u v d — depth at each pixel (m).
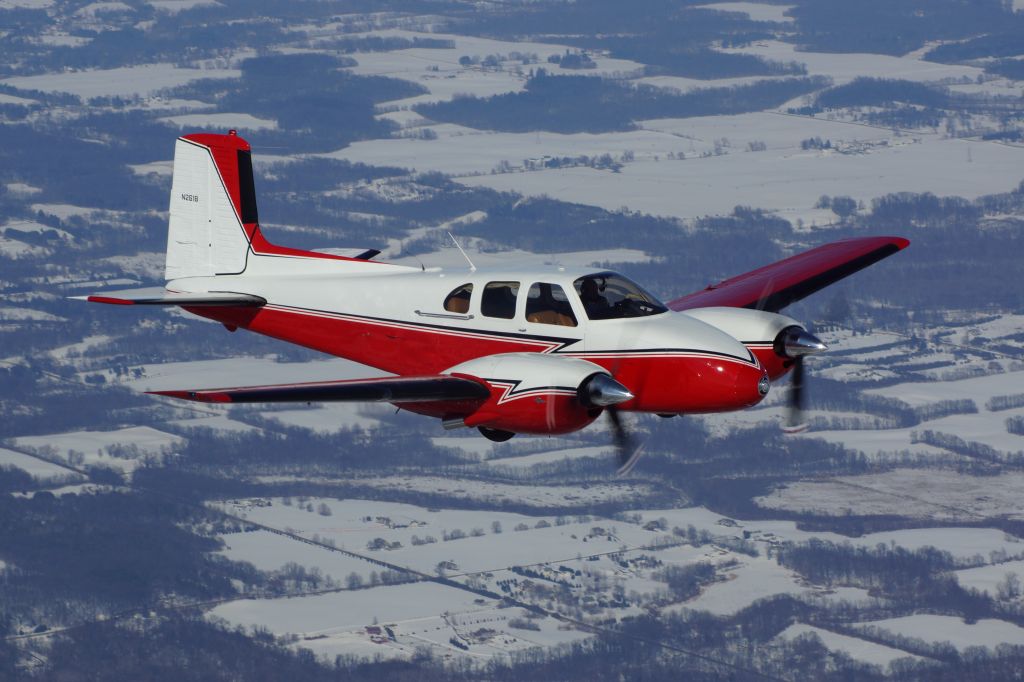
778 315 104.50
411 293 109.81
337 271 117.88
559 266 104.25
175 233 125.31
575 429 94.62
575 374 93.38
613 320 99.62
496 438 101.06
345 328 114.62
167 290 124.88
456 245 108.88
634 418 100.38
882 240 137.88
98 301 114.88
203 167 124.00
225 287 122.25
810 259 132.75
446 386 94.12
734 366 96.19
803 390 104.25
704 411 98.12
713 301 119.62
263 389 91.81
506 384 94.62
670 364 97.19
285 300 118.94
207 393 89.00
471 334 105.38
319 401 92.12
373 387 93.25
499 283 104.25
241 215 122.81
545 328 101.38
